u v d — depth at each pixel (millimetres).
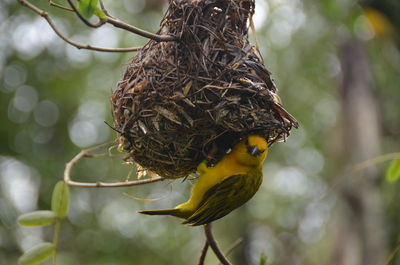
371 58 14906
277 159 17328
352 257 12625
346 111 14328
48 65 15758
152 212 6371
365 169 13016
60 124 16094
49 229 15742
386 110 14430
